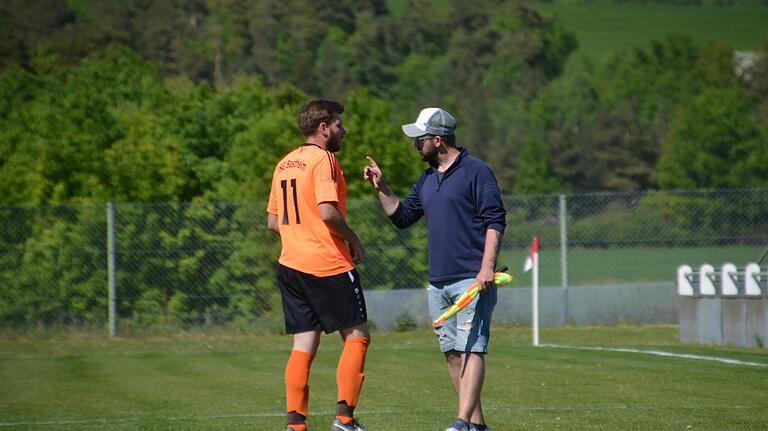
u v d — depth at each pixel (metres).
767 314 46.97
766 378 34.72
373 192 66.81
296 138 67.56
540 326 63.00
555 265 106.00
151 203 60.59
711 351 45.62
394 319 61.62
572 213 78.94
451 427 22.52
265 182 66.81
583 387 33.06
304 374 23.22
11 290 58.56
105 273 59.28
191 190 72.94
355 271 23.44
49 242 58.97
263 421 27.12
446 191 23.14
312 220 23.11
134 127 76.19
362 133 67.25
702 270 50.66
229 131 82.88
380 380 36.34
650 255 96.19
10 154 74.06
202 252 60.25
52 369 42.09
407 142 68.62
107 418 28.42
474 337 22.84
